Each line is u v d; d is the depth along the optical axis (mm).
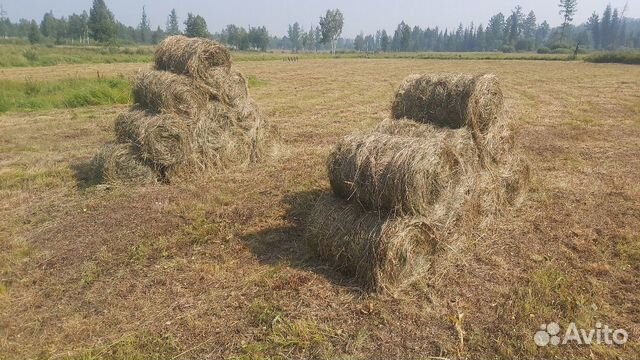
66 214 6410
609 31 126000
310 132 11516
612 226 5875
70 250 5387
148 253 5301
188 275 4840
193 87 7902
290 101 16359
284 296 4441
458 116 6020
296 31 154250
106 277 4828
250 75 26922
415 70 33031
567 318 4066
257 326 4039
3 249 5434
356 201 4910
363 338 3852
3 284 4727
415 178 4406
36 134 11273
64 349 3795
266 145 9180
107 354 3717
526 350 3701
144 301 4410
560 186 7297
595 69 33188
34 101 15250
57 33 95250
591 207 6492
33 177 7910
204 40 8109
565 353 3660
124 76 21359
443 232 4898
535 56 59781
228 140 8367
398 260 4438
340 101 16438
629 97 16797
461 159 5102
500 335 3877
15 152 9656
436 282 4668
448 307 4270
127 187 7398
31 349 3803
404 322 4062
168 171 7684
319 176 7969
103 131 11641
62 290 4602
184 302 4383
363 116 13562
